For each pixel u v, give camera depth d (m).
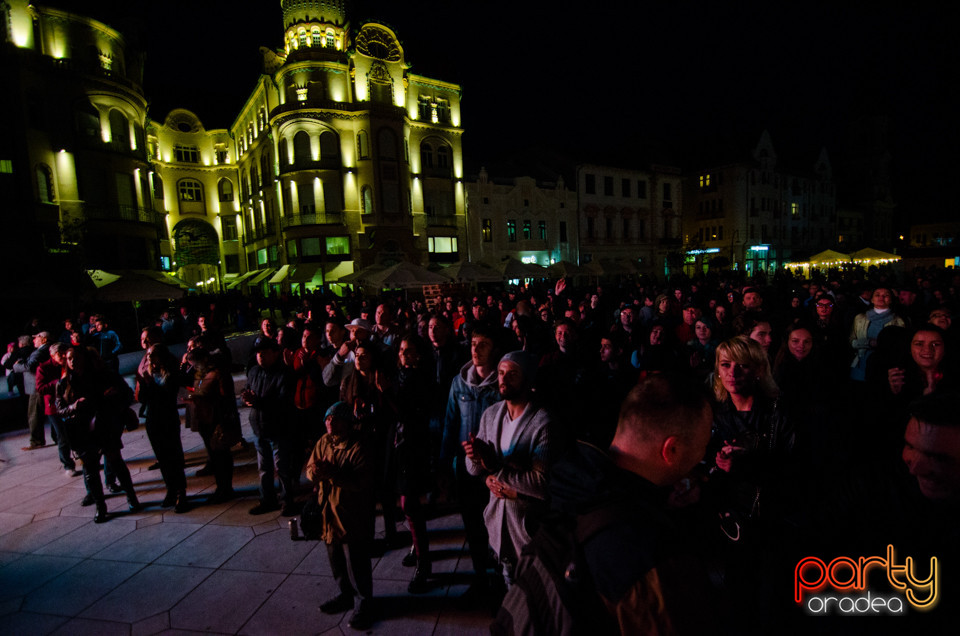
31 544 4.62
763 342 4.22
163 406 5.08
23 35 24.64
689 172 53.28
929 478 1.50
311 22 31.52
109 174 27.64
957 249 55.62
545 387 4.22
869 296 8.30
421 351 3.85
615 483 1.25
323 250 31.73
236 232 43.66
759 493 2.27
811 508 1.97
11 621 3.52
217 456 5.30
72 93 26.12
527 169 41.41
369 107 31.78
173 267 40.81
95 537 4.70
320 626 3.32
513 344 3.70
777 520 2.17
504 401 2.96
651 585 1.09
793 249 55.34
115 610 3.59
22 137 24.08
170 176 40.91
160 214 39.78
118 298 17.05
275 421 4.79
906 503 1.62
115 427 5.12
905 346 3.21
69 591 3.85
